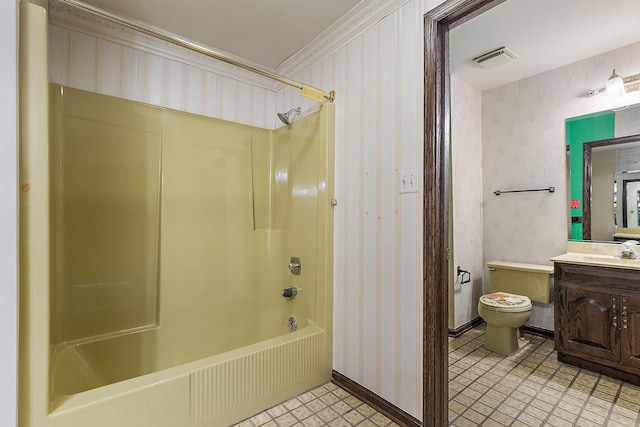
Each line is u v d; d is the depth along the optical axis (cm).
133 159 192
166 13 181
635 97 217
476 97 292
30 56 108
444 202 141
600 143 235
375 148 168
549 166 260
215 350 217
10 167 101
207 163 221
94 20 182
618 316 187
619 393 177
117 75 193
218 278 223
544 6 173
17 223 102
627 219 225
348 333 181
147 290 196
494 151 291
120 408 118
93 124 178
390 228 159
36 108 109
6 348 100
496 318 228
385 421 151
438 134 139
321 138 197
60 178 167
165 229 202
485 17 183
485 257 295
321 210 195
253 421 150
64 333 167
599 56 231
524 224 273
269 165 254
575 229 248
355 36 182
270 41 211
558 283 215
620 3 169
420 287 144
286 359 168
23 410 105
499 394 178
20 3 107
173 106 214
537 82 264
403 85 154
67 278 169
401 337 152
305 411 158
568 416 157
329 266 192
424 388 140
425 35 142
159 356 195
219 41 212
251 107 251
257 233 245
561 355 217
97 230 179
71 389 143
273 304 239
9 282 100
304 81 224
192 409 135
